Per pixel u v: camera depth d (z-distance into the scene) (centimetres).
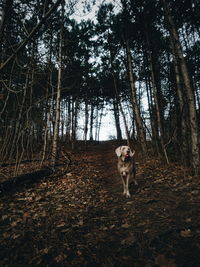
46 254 255
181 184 519
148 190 514
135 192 520
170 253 234
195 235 260
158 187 527
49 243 281
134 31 1216
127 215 369
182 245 245
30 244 278
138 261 230
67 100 1745
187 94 625
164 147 873
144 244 261
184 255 227
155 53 1280
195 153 601
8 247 271
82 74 1477
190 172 638
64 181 659
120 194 524
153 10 1084
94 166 1006
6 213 386
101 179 728
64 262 239
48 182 641
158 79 1299
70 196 508
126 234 295
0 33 316
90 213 393
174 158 933
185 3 916
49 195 514
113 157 1331
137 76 1573
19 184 577
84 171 848
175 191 467
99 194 535
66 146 1802
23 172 716
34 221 353
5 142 580
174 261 219
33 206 427
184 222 301
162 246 250
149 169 791
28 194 507
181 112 791
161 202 407
